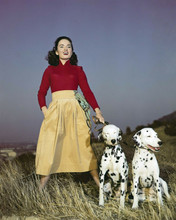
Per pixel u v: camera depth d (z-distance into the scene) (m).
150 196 4.12
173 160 7.16
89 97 4.50
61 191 4.51
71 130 4.37
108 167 3.99
